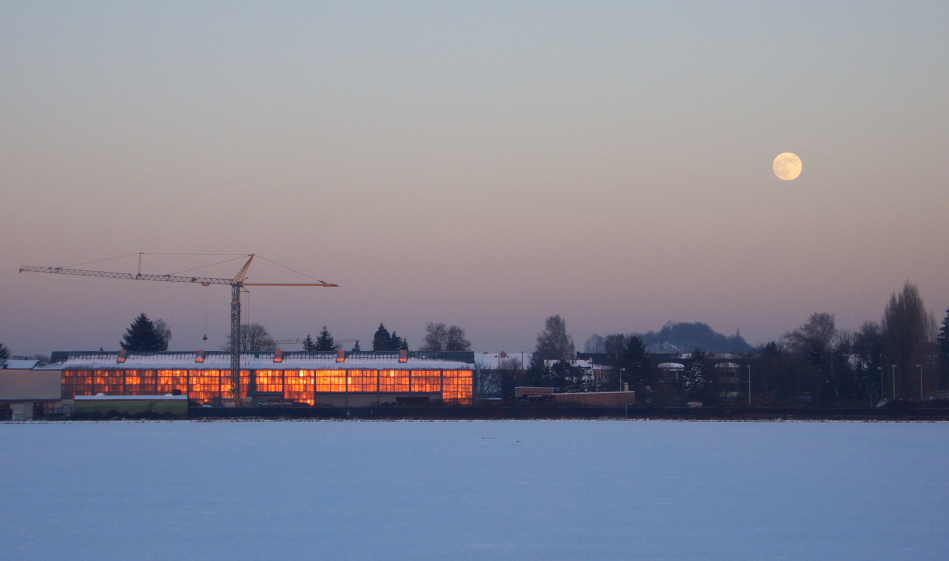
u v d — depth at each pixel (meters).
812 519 35.44
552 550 30.25
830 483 45.16
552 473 48.66
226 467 51.31
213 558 29.28
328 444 66.25
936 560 29.03
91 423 92.94
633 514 36.50
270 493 41.69
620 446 64.75
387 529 33.53
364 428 84.50
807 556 29.50
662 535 32.53
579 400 118.62
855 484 44.84
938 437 73.19
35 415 100.06
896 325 126.50
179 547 30.72
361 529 33.50
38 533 32.94
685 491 42.38
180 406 102.06
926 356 125.56
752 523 34.62
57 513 36.72
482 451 60.78
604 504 38.81
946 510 37.38
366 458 56.12
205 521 35.00
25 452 60.12
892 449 62.53
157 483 44.88
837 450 61.72
